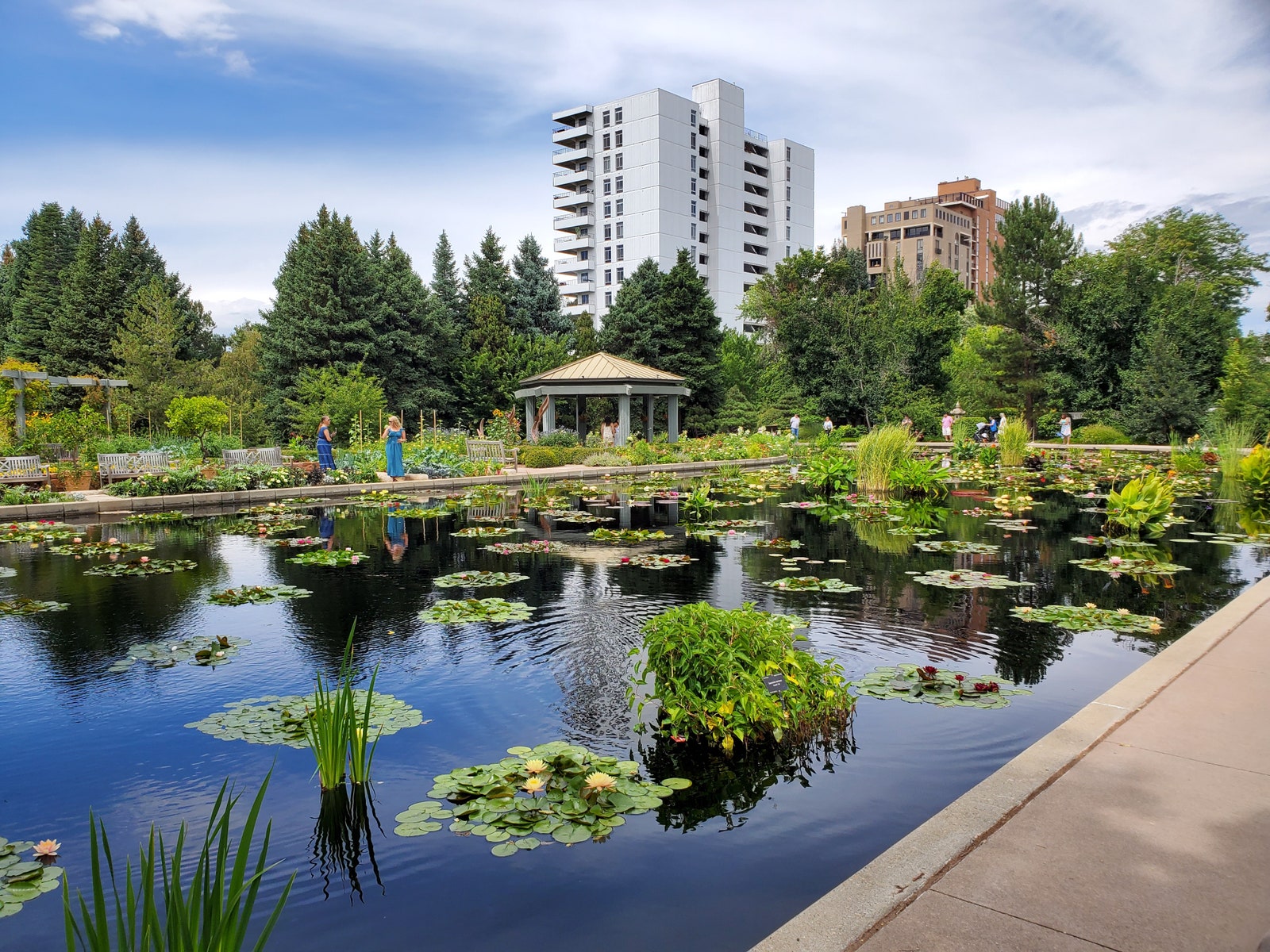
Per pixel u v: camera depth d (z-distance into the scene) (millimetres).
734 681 3998
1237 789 3074
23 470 16297
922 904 2406
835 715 4340
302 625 6316
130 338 30234
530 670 5211
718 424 36844
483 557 9195
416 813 3391
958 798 3322
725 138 74938
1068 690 4805
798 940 2256
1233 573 8164
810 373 40594
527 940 2584
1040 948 2182
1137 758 3350
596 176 73375
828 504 14453
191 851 3129
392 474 17766
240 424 30125
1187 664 4504
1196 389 30672
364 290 37281
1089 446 30219
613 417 36625
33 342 39406
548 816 3363
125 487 14703
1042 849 2684
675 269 37344
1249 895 2406
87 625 6340
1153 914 2324
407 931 2635
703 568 8516
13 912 2748
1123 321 35094
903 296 40344
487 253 44750
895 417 37625
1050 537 10547
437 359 39750
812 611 6707
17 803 3512
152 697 4781
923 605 6902
